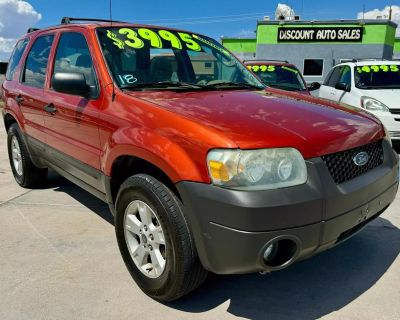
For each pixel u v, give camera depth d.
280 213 2.19
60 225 4.03
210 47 4.08
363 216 2.61
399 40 24.25
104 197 3.36
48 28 4.46
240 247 2.21
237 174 2.20
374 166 2.82
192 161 2.33
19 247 3.55
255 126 2.41
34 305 2.73
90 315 2.63
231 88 3.51
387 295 2.83
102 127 3.08
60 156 3.90
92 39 3.45
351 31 19.94
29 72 4.62
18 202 4.69
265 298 2.82
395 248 3.51
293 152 2.30
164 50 3.63
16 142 5.09
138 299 2.80
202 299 2.81
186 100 2.88
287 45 20.69
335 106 3.17
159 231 2.63
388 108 7.29
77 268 3.20
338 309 2.69
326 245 2.43
